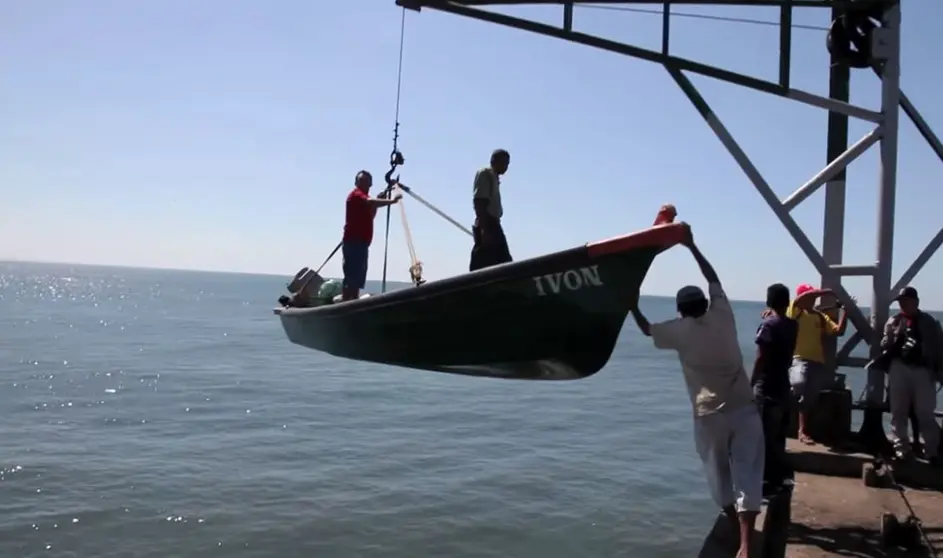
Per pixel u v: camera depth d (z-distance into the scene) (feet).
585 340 18.81
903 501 20.67
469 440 65.00
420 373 123.44
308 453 58.08
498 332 19.99
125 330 198.59
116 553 36.63
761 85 24.26
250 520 41.65
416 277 29.35
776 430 19.02
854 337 25.90
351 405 84.64
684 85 24.36
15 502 43.47
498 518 42.91
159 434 64.13
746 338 226.38
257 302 450.71
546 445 63.57
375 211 30.68
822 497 21.01
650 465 56.49
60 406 76.74
